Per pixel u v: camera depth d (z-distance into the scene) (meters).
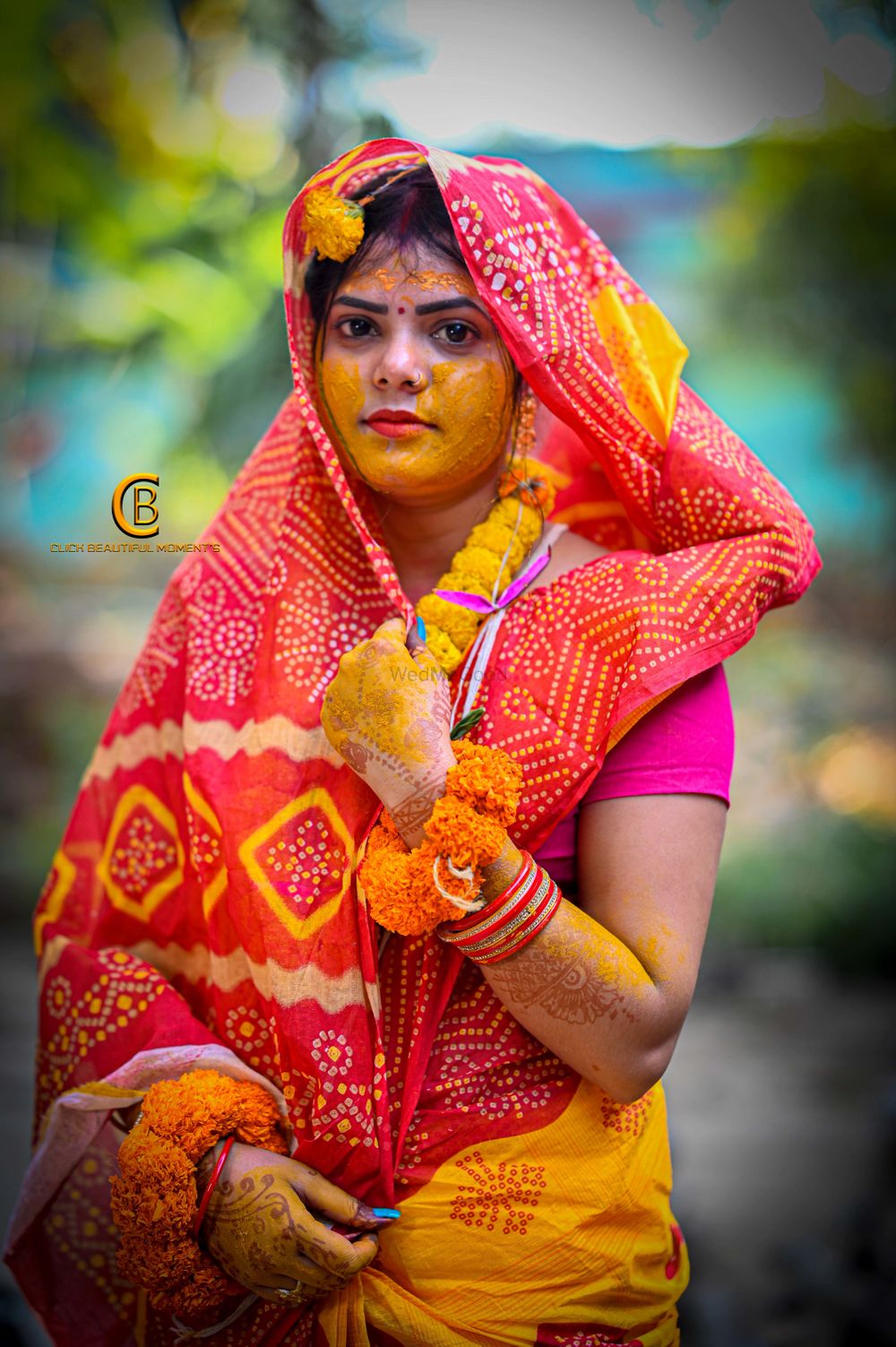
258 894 1.72
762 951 6.61
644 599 1.68
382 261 1.71
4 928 6.93
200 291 7.66
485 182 1.71
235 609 1.91
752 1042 5.49
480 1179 1.69
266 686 1.79
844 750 8.33
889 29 6.61
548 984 1.57
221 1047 1.79
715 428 1.85
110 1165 1.87
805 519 1.84
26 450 8.77
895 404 8.48
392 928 1.59
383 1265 1.70
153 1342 1.84
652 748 1.69
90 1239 1.88
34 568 9.74
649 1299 1.79
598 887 1.67
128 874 1.96
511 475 1.83
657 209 8.39
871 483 9.16
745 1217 3.78
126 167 7.82
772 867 6.97
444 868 1.54
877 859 6.97
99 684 9.20
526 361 1.71
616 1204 1.74
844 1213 3.78
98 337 7.98
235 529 1.98
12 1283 3.07
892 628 9.60
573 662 1.70
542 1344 1.69
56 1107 1.81
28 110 7.41
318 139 6.94
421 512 1.86
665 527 1.83
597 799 1.70
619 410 1.78
